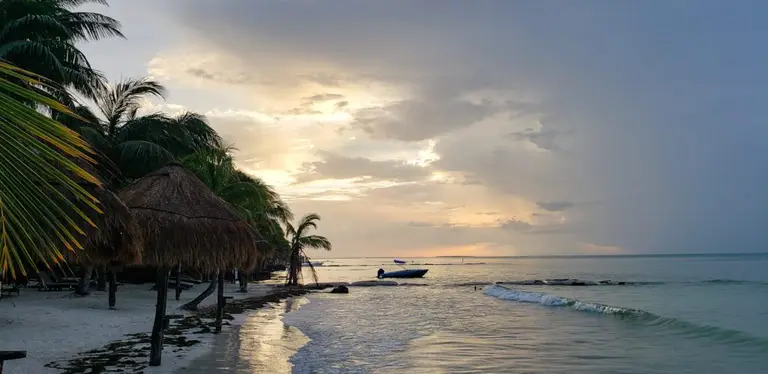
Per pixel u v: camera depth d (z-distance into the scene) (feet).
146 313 63.46
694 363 46.16
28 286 91.97
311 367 40.63
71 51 59.62
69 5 72.49
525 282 185.98
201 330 54.95
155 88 86.07
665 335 61.21
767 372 42.93
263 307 86.53
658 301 112.98
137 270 118.83
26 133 6.53
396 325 67.51
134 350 41.24
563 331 63.93
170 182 34.40
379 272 234.17
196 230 32.04
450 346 52.06
